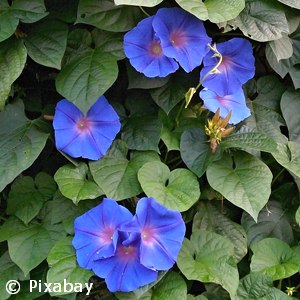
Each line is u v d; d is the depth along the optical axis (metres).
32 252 0.48
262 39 0.48
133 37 0.46
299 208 0.49
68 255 0.46
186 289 0.46
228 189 0.47
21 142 0.48
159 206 0.44
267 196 0.47
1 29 0.45
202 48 0.47
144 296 0.47
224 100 0.50
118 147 0.49
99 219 0.46
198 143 0.49
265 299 0.48
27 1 0.46
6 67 0.46
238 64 0.50
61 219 0.49
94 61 0.47
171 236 0.45
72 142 0.48
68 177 0.48
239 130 0.50
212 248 0.49
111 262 0.45
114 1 0.43
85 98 0.45
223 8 0.46
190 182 0.47
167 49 0.46
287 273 0.48
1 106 0.46
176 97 0.49
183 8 0.44
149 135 0.49
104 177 0.47
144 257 0.44
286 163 0.50
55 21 0.48
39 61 0.46
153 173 0.47
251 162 0.49
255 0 0.49
